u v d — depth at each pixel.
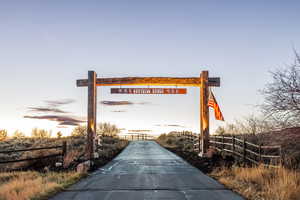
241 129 17.97
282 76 9.75
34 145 26.30
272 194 7.54
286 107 10.02
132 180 10.58
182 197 7.72
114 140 39.78
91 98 18.41
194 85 18.95
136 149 29.52
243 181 9.75
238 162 14.34
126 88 18.98
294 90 9.66
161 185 9.52
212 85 18.41
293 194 7.34
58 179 10.41
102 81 19.03
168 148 30.62
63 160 14.66
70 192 8.47
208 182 10.09
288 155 11.77
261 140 14.66
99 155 19.88
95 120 18.91
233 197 7.68
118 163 16.39
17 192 8.38
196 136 25.75
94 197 7.79
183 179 10.75
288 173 9.47
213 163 14.88
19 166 14.76
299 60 9.45
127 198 7.65
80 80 19.08
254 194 7.83
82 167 12.77
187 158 18.91
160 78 18.86
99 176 11.62
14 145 27.75
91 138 18.23
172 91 18.95
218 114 17.34
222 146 19.03
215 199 7.47
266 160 13.27
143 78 18.89
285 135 12.01
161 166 14.98
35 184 9.09
